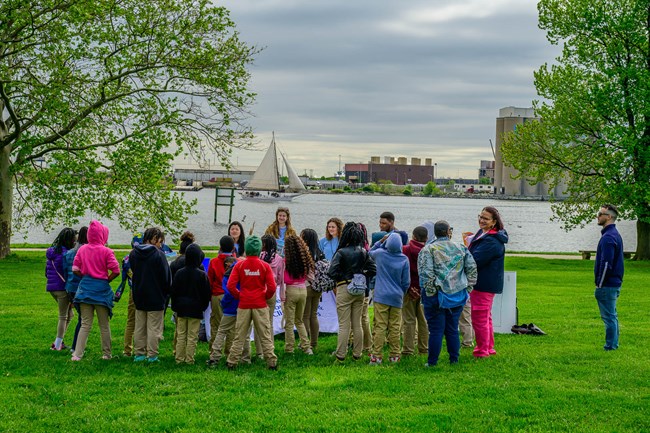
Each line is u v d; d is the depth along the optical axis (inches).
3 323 535.2
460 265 394.3
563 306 653.3
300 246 431.2
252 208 4931.1
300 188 6392.7
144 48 978.7
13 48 991.0
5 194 1045.8
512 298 510.0
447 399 330.0
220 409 316.8
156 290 406.3
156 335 411.8
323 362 416.5
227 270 416.8
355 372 386.3
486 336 422.0
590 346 451.8
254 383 363.3
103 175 947.3
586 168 1362.0
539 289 814.5
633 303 677.3
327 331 509.7
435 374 378.9
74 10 864.3
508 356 422.6
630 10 1306.6
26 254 1152.2
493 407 314.7
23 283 775.7
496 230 421.4
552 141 1400.1
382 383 358.6
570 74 1315.2
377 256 413.1
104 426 295.0
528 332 500.1
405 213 5329.7
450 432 284.4
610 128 1222.3
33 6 890.7
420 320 446.3
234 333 412.2
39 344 464.8
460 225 3806.6
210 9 1003.3
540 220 4537.4
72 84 935.7
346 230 411.5
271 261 423.2
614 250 430.3
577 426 289.6
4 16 898.7
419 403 325.1
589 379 366.6
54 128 993.5
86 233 428.1
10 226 1059.3
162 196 979.9
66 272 433.1
